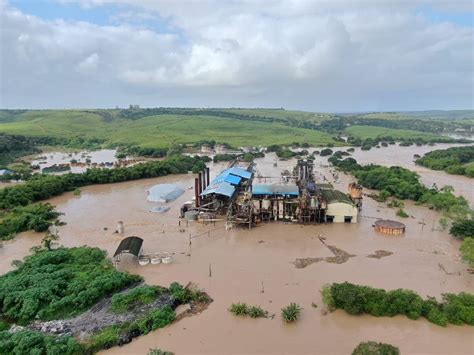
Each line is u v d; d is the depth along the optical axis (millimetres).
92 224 82875
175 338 41344
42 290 47812
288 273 57062
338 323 43938
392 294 46625
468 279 54969
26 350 37469
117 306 46531
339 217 82250
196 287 52312
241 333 42188
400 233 74812
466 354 38531
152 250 66688
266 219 83938
